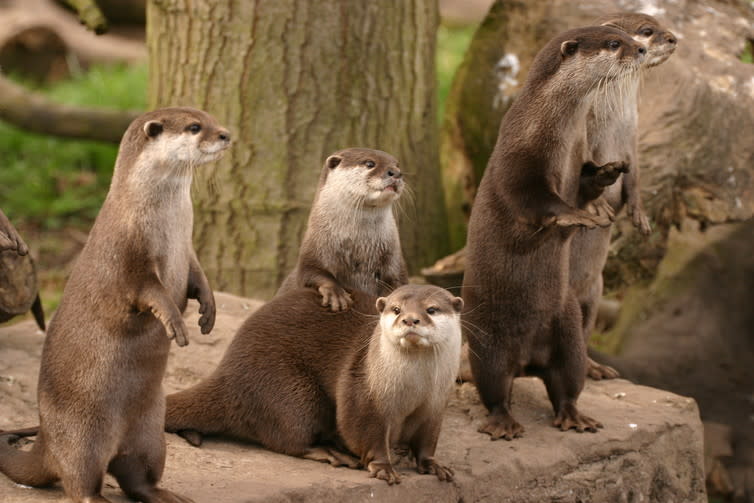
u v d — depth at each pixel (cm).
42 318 1063
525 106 907
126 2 2519
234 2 1380
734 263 1672
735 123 1361
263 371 836
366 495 764
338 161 943
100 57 2369
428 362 759
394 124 1449
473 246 930
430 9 1490
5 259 1005
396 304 758
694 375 1564
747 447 1475
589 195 930
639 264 1340
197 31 1399
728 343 1609
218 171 1404
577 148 921
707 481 1451
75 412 673
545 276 913
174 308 657
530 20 1527
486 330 929
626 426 944
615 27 972
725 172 1350
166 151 683
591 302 1052
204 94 1404
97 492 681
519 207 892
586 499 893
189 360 1012
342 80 1404
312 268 938
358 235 940
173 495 698
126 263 670
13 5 2384
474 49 1584
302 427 823
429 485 796
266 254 1402
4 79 1648
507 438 902
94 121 1641
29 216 1788
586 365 943
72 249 1709
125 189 682
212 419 840
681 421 984
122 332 671
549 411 978
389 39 1429
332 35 1394
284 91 1391
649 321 1641
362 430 783
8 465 716
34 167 1903
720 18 1471
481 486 828
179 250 699
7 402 888
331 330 845
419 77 1475
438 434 806
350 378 796
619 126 1020
